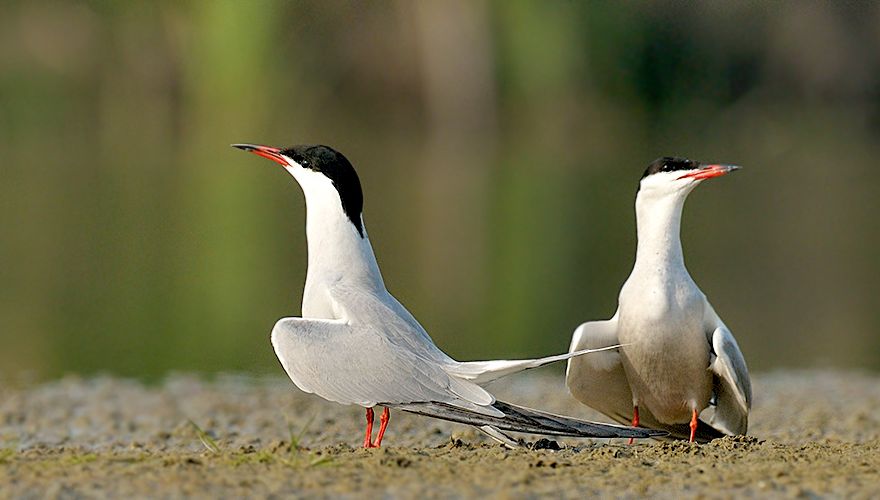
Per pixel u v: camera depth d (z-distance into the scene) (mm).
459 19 34469
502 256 19766
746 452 6793
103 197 25156
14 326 14828
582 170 30281
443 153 33312
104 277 17859
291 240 20922
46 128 35344
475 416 6832
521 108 34531
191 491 5645
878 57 33562
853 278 18500
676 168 7812
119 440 9125
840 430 9516
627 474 6102
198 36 34312
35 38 35688
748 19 33406
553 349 13969
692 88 34031
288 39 34375
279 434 9242
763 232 22578
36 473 5969
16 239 20641
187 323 15117
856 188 28297
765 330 15375
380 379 7012
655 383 7934
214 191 26266
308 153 7582
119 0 34969
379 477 5918
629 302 7844
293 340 7047
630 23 33406
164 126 35219
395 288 17281
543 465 6285
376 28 34906
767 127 33750
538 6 33469
